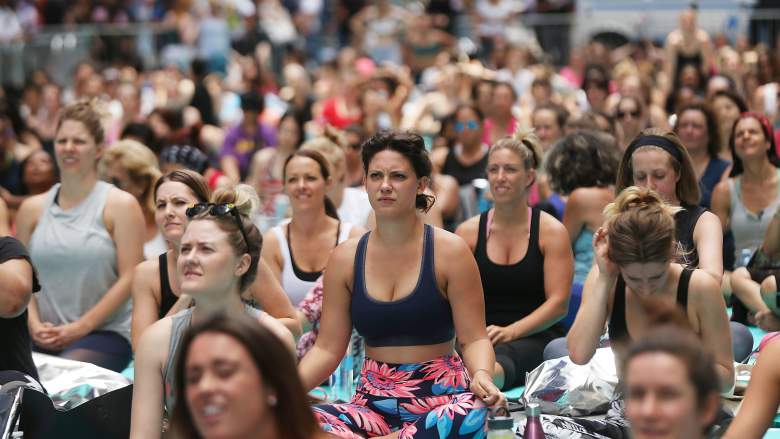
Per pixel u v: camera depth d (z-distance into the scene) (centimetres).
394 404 1466
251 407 873
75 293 2012
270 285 1634
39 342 1962
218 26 5050
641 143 1744
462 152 2858
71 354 1923
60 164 2012
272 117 4028
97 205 2019
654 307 965
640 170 1733
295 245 1962
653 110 3381
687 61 4084
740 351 1800
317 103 4331
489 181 1864
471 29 4978
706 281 1390
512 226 1881
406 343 1475
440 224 2231
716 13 4700
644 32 4828
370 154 1474
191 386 876
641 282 1383
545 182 2623
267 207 2898
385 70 3909
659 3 4809
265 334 886
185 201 1700
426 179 1486
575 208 2069
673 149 1727
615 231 1382
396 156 1454
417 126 3753
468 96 3869
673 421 837
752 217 2258
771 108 3578
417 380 1471
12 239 1609
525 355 1812
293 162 1950
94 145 2016
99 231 2012
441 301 1469
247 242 1359
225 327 880
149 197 2161
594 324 1436
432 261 1465
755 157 2223
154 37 5047
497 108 3234
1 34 5138
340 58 4650
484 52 4888
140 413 1310
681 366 842
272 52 5056
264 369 880
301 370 1496
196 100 4156
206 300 1348
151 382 1317
